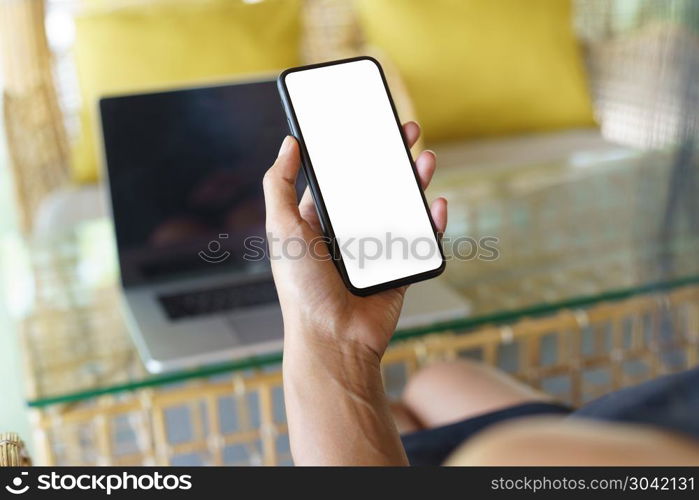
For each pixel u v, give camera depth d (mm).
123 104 1479
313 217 789
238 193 1531
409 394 1309
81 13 2471
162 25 2461
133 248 1505
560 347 1638
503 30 2664
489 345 1470
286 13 2582
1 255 1729
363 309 680
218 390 1333
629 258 1528
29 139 2355
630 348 1477
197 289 1486
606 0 2930
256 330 1320
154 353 1265
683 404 380
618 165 2041
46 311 1457
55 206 2215
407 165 807
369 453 627
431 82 2656
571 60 2725
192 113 1500
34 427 1279
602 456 250
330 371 649
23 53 2527
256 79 1524
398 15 2664
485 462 260
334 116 795
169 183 1509
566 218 1741
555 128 2723
